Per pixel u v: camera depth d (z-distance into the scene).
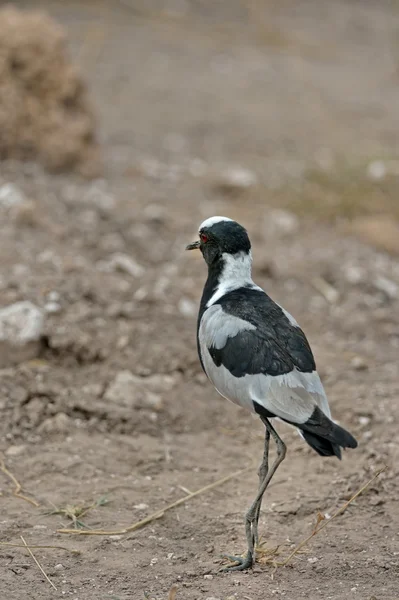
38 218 14.36
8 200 14.68
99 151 17.25
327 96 24.23
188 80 24.53
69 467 9.77
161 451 10.27
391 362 12.51
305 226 16.58
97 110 21.73
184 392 11.45
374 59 28.05
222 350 8.30
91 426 10.58
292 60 27.19
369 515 9.05
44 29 16.62
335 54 28.12
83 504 9.11
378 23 31.50
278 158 19.72
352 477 9.70
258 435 10.78
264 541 8.59
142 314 12.57
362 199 17.31
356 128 21.98
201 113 22.20
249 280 9.11
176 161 18.95
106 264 13.70
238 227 9.04
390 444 10.27
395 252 15.93
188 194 17.05
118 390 11.12
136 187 16.88
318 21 31.17
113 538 8.59
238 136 20.88
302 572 8.05
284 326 8.37
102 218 15.01
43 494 9.29
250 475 9.90
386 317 13.68
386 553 8.34
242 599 7.57
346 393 11.51
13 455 9.95
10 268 12.75
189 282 13.70
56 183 16.08
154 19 28.86
